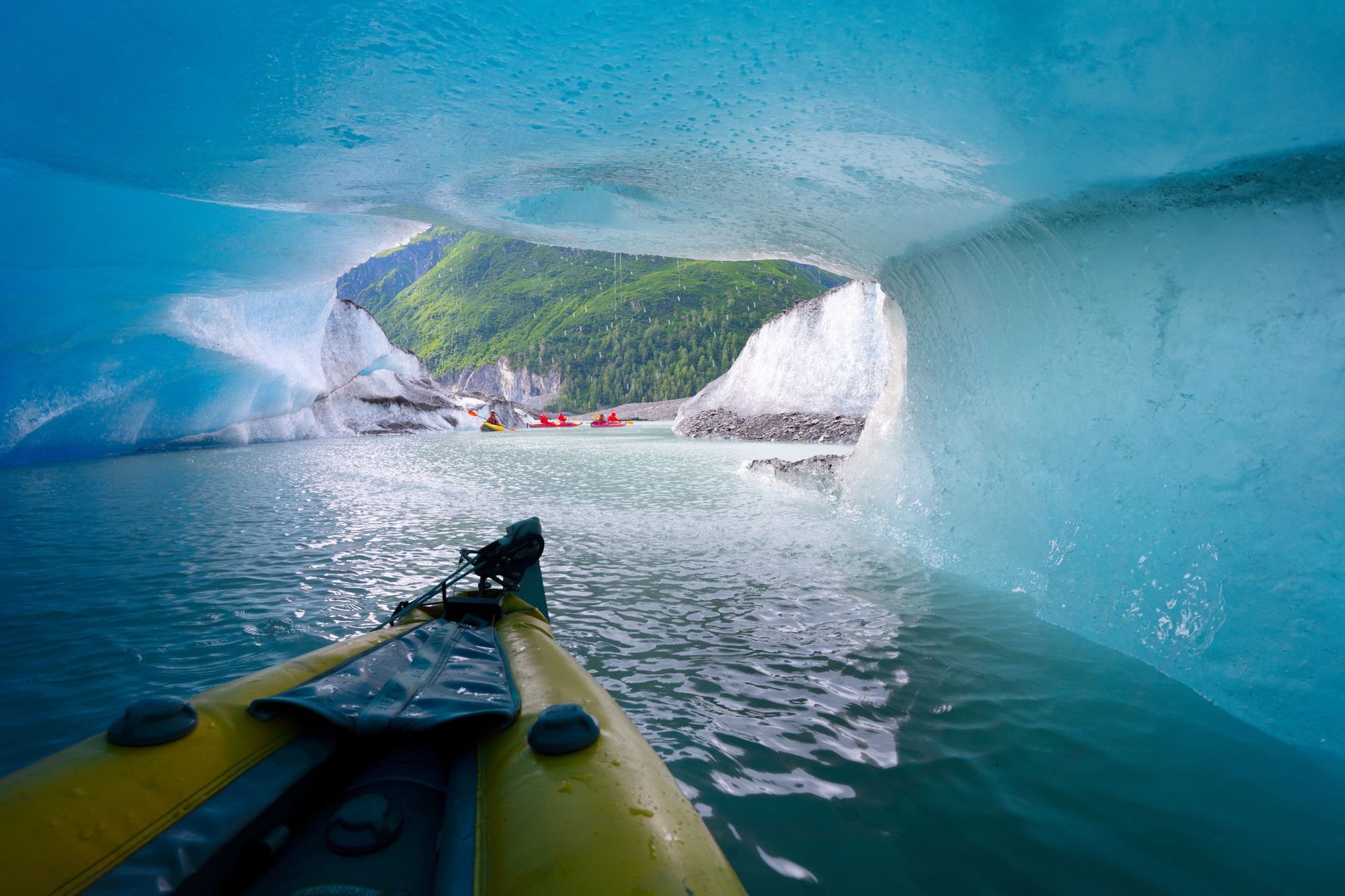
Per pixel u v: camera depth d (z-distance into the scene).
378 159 5.39
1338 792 2.31
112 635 3.84
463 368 198.50
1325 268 3.26
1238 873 1.92
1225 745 2.63
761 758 2.54
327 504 9.10
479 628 2.76
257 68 4.04
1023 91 3.23
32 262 9.02
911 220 5.38
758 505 9.13
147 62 4.04
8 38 3.92
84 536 6.76
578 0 3.17
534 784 1.36
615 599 4.68
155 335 16.45
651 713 2.92
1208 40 2.66
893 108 3.68
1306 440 3.15
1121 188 3.85
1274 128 3.02
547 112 4.37
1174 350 3.83
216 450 20.23
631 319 187.00
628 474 13.60
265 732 1.62
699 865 1.16
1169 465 3.75
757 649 3.72
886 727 2.80
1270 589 3.06
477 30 3.50
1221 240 3.67
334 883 1.19
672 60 3.58
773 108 3.94
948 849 2.02
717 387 39.19
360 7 3.37
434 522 7.71
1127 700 3.03
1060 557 4.41
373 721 1.64
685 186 5.71
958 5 2.79
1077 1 2.62
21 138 5.29
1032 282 4.98
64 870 1.09
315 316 25.02
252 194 6.45
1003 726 2.80
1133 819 2.17
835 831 2.11
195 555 5.92
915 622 4.19
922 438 7.15
